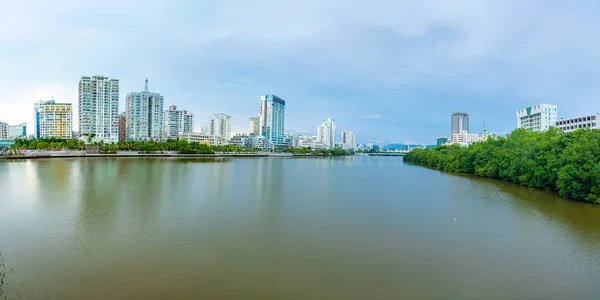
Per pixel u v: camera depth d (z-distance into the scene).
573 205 60.81
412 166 191.88
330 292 26.52
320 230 43.56
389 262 32.88
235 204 59.19
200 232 41.50
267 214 51.94
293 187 84.38
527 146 91.06
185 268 30.52
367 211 55.47
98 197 63.00
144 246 36.09
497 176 108.56
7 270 29.62
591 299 26.11
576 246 37.94
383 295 26.19
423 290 27.12
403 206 60.16
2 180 84.56
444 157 160.12
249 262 32.22
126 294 25.55
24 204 55.91
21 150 197.75
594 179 60.53
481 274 30.34
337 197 69.44
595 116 188.00
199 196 66.44
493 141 123.50
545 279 29.42
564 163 69.38
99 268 30.20
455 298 25.89
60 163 142.88
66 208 53.34
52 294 25.45
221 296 25.47
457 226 46.16
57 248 35.09
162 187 77.12
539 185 79.56
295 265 31.73
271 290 26.62
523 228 45.19
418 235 41.84
